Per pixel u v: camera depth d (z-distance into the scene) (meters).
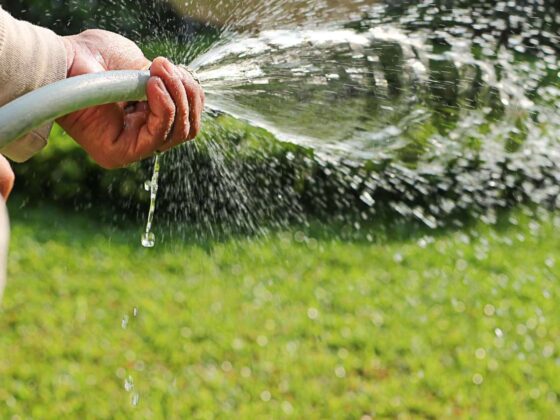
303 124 3.33
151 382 5.34
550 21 6.25
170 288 6.50
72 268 6.64
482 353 5.90
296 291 6.58
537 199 7.12
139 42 7.57
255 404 5.20
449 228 7.46
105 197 7.41
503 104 5.62
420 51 4.39
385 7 4.26
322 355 5.77
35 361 5.48
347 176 7.41
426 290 6.70
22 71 1.88
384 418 5.14
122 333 5.87
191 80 1.96
